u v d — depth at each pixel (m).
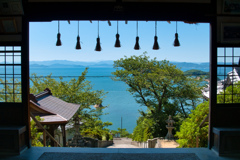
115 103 50.41
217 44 5.08
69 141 14.22
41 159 4.68
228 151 4.91
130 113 40.81
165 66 21.55
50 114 9.32
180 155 4.93
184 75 21.17
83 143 12.56
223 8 4.94
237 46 5.08
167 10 5.01
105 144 17.28
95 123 21.22
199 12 5.00
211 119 5.22
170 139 14.24
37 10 5.02
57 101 12.27
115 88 79.75
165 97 21.75
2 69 5.21
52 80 22.86
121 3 4.97
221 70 5.21
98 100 22.81
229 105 5.22
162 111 21.73
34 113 9.30
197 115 8.41
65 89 21.97
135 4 4.99
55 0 5.01
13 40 5.09
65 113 10.28
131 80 22.36
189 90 20.73
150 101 22.31
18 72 5.24
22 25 5.04
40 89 22.47
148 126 18.41
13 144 4.92
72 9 5.02
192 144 7.79
